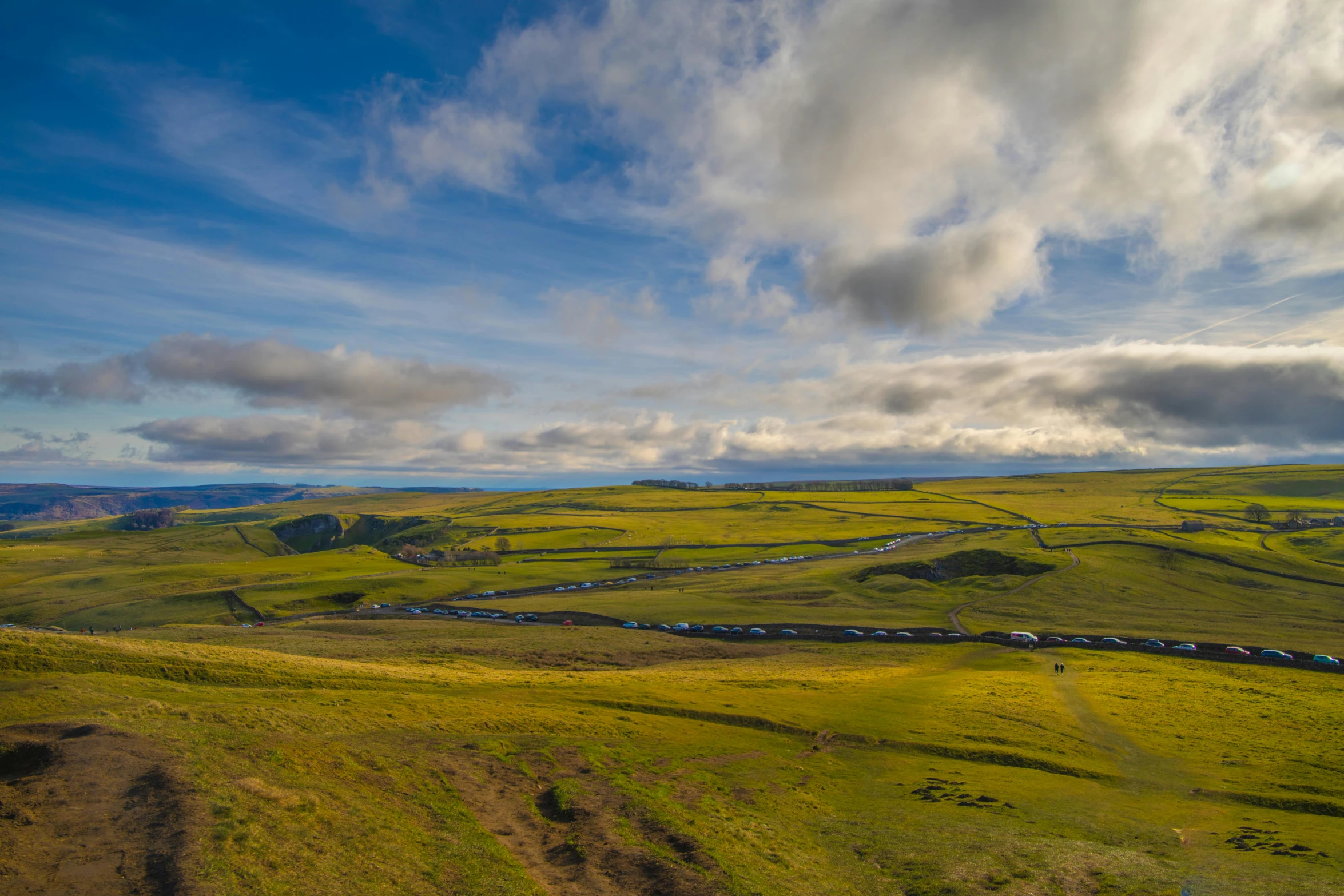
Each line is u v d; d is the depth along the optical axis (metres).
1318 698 86.25
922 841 42.81
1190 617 151.75
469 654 111.25
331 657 97.38
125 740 36.03
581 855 34.62
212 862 25.56
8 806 28.17
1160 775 58.97
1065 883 36.91
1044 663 111.50
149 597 193.12
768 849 39.19
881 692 86.06
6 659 56.00
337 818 33.06
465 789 42.00
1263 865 40.19
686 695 77.31
